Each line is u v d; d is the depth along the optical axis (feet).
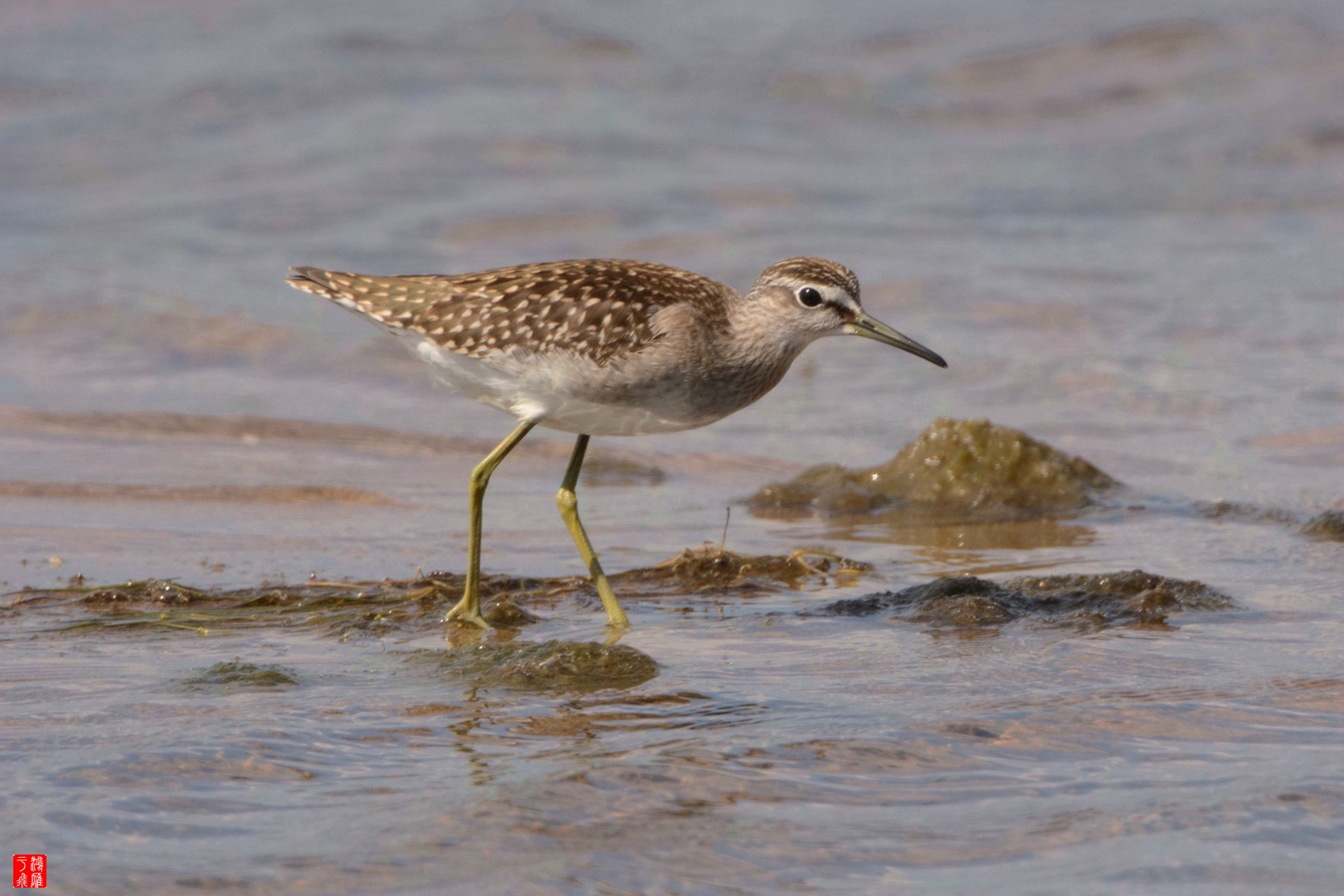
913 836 27.71
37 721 33.42
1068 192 96.53
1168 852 26.86
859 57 117.80
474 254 87.86
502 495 58.70
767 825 28.12
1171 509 55.42
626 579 47.44
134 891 25.41
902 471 58.85
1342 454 60.34
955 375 72.02
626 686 36.37
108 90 112.47
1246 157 99.19
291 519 54.44
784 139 106.32
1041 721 33.35
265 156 102.58
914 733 32.68
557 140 104.01
